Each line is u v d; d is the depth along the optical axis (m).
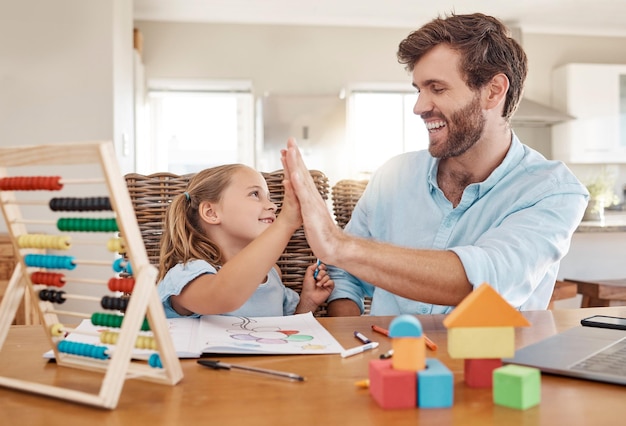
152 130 5.30
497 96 1.28
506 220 1.21
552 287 1.35
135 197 1.46
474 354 0.62
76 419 0.56
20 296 0.74
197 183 1.37
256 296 1.29
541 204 1.21
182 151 5.34
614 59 5.81
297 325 0.97
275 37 5.39
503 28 1.31
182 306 1.05
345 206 1.69
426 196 1.41
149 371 0.67
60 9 2.92
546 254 1.12
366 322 1.02
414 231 1.42
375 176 1.54
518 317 0.63
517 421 0.54
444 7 5.04
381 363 0.61
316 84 5.44
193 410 0.58
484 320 0.62
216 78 5.29
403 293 1.00
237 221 1.31
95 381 0.68
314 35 5.44
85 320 1.00
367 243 0.98
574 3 4.96
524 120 5.29
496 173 1.32
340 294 1.42
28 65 2.90
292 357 0.78
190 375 0.70
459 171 1.38
